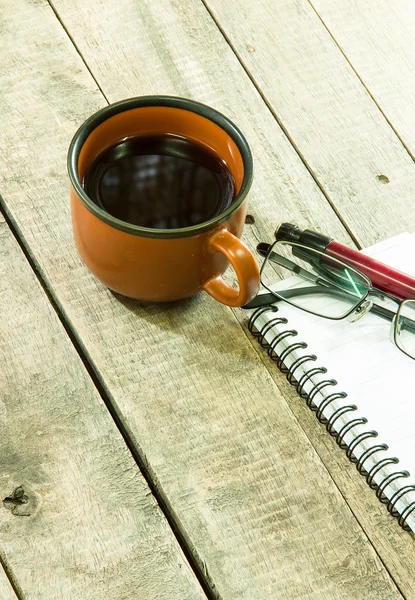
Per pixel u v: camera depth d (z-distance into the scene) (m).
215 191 0.73
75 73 0.83
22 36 0.84
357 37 0.88
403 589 0.71
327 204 0.81
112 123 0.72
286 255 0.78
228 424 0.74
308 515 0.72
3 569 0.70
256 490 0.73
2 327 0.75
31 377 0.74
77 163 0.71
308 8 0.88
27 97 0.82
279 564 0.71
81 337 0.75
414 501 0.72
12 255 0.77
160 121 0.73
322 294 0.77
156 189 0.73
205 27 0.86
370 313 0.77
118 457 0.73
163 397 0.74
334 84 0.85
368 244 0.80
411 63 0.87
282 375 0.76
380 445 0.73
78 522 0.71
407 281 0.77
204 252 0.71
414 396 0.75
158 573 0.71
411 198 0.82
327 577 0.71
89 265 0.74
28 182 0.79
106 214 0.70
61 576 0.70
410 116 0.85
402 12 0.89
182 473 0.73
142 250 0.71
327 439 0.74
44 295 0.76
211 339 0.76
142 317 0.76
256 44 0.86
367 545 0.72
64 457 0.73
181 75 0.84
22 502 0.72
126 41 0.85
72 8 0.86
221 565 0.71
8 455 0.73
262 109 0.84
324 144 0.83
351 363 0.75
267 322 0.76
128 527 0.71
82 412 0.74
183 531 0.72
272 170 0.82
